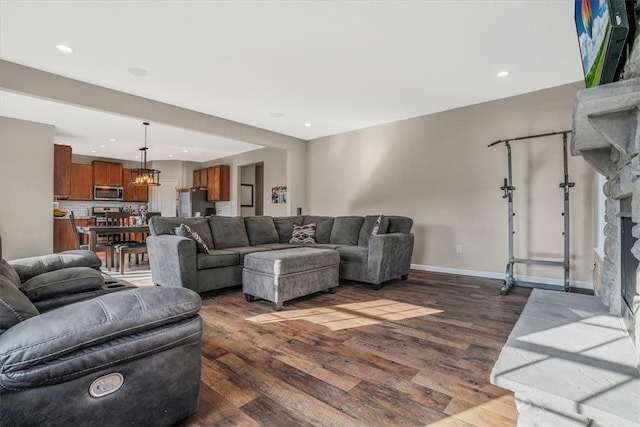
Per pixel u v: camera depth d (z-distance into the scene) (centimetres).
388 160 534
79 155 810
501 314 278
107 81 366
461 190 454
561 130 377
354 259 391
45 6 233
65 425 100
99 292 188
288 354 202
